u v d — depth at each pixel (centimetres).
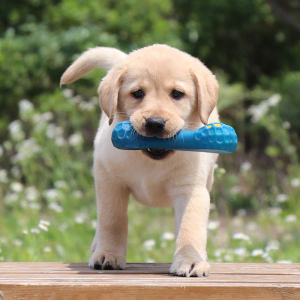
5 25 1170
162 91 333
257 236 738
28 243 570
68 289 267
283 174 1040
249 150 1228
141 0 1159
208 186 425
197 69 347
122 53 429
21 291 267
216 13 1290
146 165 352
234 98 1135
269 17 1319
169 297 268
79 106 863
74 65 429
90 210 710
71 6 1090
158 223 734
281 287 273
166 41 1098
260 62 1411
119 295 267
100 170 363
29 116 788
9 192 798
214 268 354
